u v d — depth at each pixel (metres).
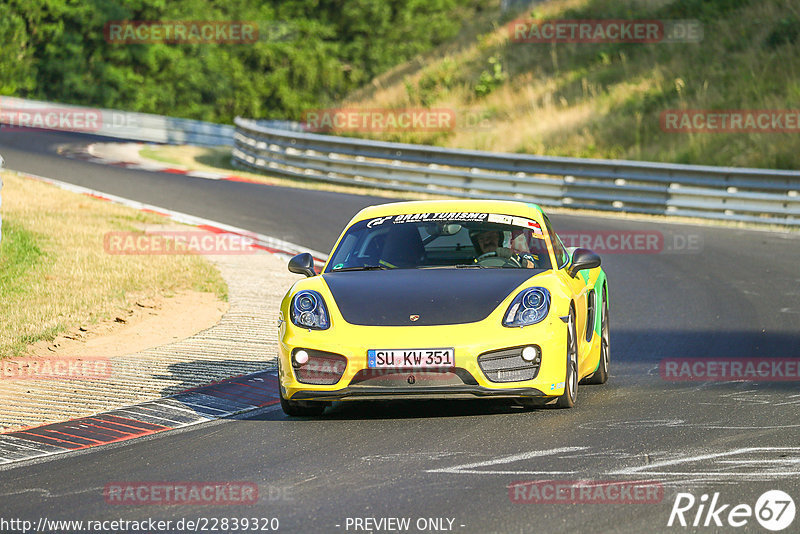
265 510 17.16
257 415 25.36
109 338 35.75
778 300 41.81
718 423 22.50
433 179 84.38
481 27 146.00
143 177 88.44
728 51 102.94
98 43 184.00
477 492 17.67
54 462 21.30
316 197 79.50
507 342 23.03
